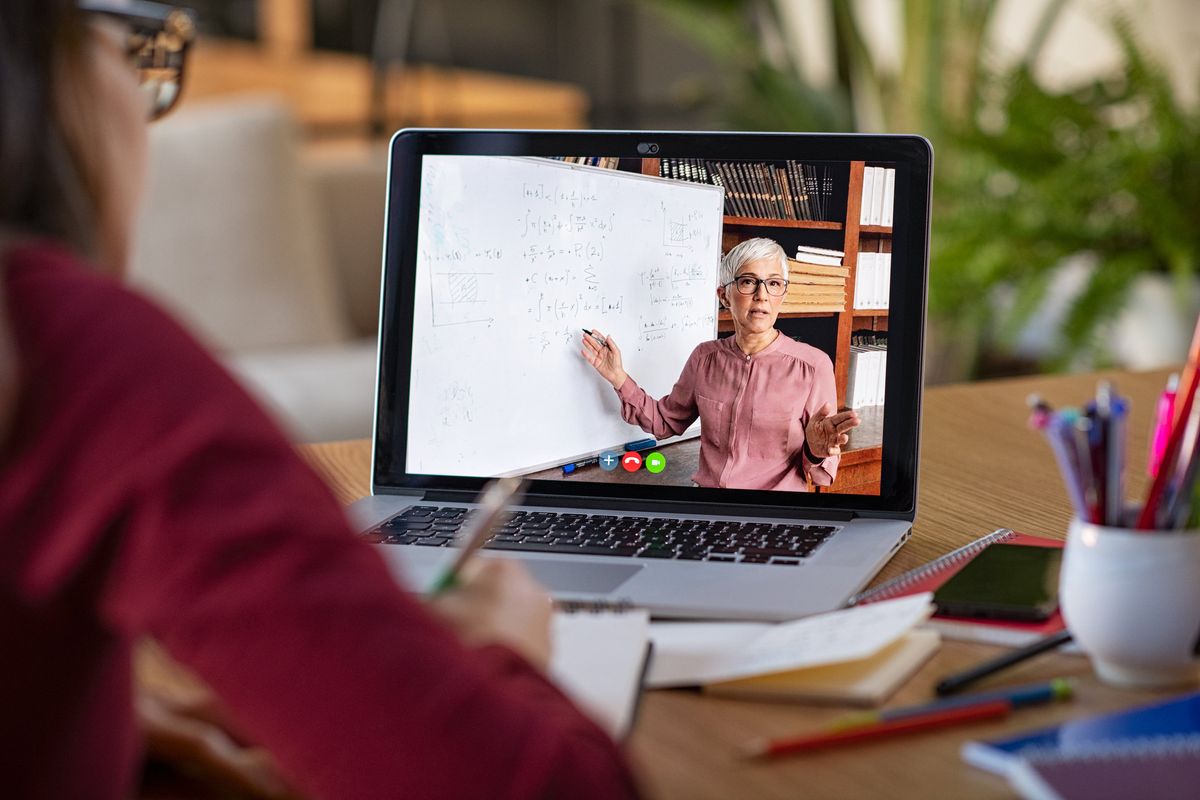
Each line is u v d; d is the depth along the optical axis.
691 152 0.96
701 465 0.96
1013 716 0.61
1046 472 1.10
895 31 3.44
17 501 0.40
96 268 0.44
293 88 4.62
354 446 1.23
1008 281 2.48
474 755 0.42
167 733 0.58
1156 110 2.46
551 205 0.99
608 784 0.45
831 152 0.94
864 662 0.67
